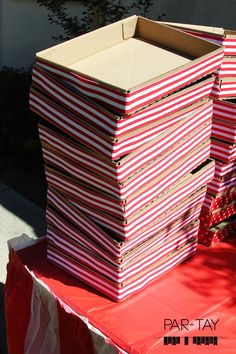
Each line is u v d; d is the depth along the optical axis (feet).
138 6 16.07
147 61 5.08
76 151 4.90
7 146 17.11
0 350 8.97
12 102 17.26
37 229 13.07
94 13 15.03
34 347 5.82
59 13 15.74
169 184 5.16
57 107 4.83
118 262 5.02
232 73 5.54
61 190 5.34
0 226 13.08
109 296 5.32
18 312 6.02
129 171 4.66
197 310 5.19
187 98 4.86
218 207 6.18
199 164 5.48
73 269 5.60
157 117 4.65
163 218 5.29
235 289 5.53
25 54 19.86
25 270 5.76
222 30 5.84
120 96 4.25
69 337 5.20
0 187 15.28
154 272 5.54
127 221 4.85
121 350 4.60
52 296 5.25
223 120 5.66
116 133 4.40
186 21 17.75
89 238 5.24
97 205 5.01
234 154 5.86
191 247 5.97
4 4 18.84
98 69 4.91
